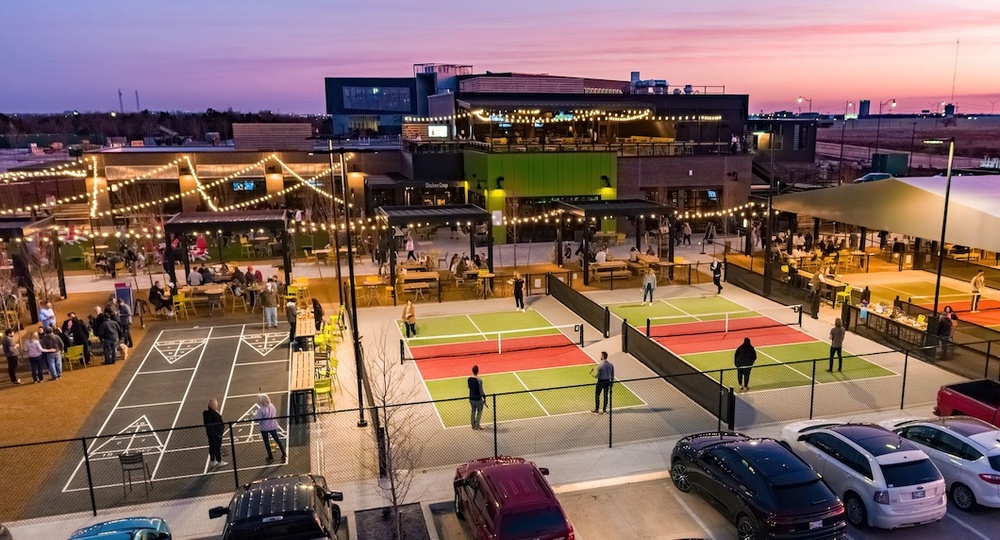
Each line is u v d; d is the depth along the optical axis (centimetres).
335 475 1554
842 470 1391
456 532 1345
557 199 4653
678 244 4488
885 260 3947
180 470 1589
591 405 1936
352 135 8906
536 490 1220
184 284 3341
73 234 3994
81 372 2256
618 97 5738
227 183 5122
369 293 3186
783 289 3022
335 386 2103
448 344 2522
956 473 1423
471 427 1795
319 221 4781
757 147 6606
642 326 2708
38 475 1571
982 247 2616
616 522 1375
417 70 9169
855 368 2205
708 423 1808
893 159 6812
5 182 5484
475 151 4778
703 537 1327
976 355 2075
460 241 4678
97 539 1187
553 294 3203
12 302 2686
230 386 2127
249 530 1114
